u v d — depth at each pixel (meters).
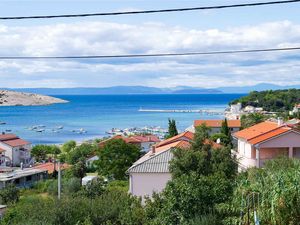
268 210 20.50
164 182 42.28
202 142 35.25
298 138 52.72
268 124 62.38
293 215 20.36
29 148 123.12
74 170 78.81
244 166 51.78
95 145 108.00
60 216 26.59
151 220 24.16
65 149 128.88
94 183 47.66
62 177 78.38
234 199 22.53
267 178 22.61
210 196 22.81
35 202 29.75
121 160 67.56
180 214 22.70
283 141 52.75
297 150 53.69
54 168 89.12
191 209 22.69
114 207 27.28
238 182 24.77
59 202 27.38
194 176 23.61
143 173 42.50
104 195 29.66
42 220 26.16
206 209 22.66
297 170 21.62
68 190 59.62
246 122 121.00
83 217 26.62
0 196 58.62
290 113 158.38
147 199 26.33
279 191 20.44
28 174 81.88
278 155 49.03
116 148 68.69
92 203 27.62
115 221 26.66
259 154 53.31
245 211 21.69
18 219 27.78
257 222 19.36
